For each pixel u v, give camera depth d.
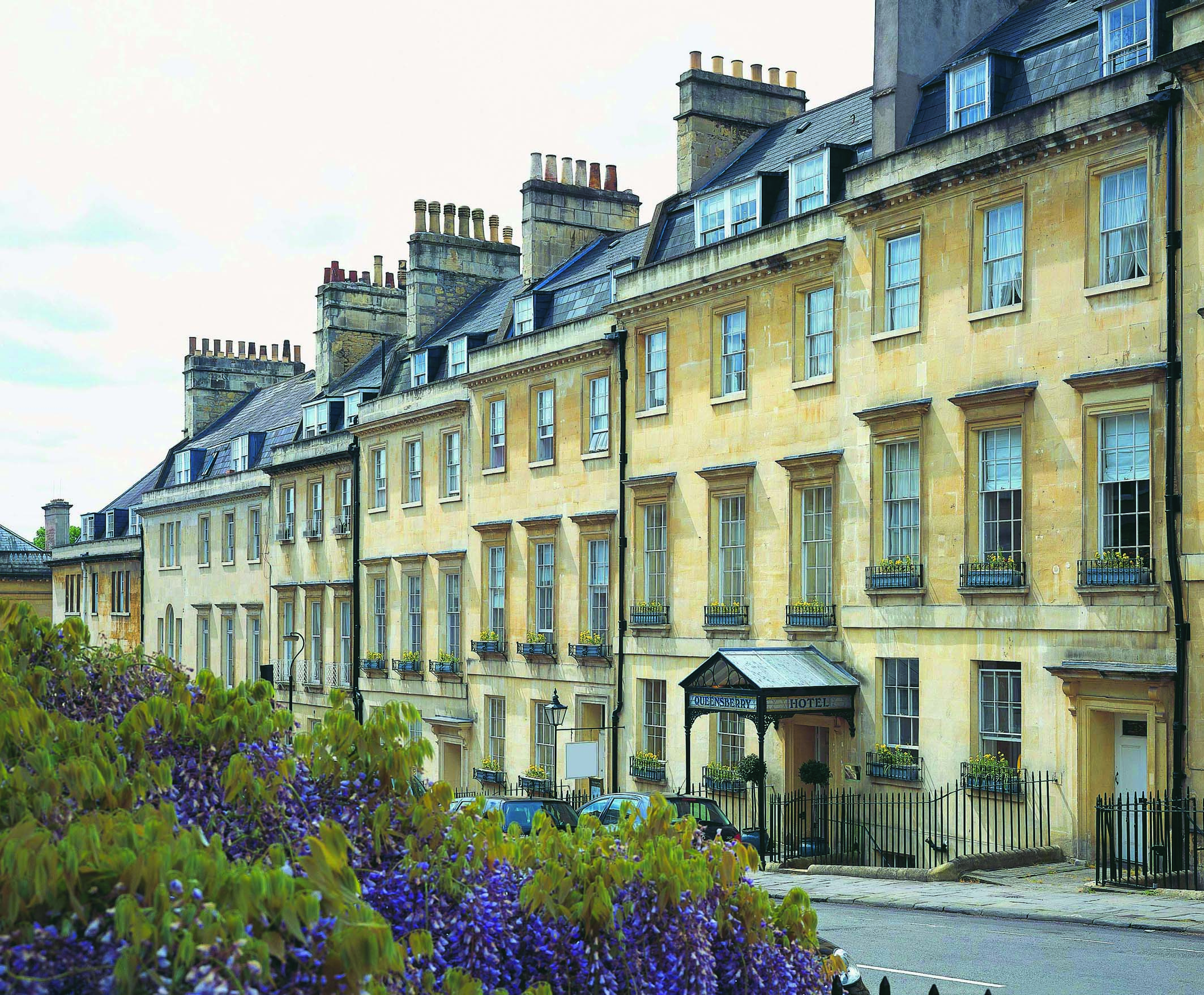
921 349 26.78
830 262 29.08
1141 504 22.64
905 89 28.52
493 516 41.03
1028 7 29.70
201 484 62.66
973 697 25.25
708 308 32.47
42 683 7.31
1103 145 23.38
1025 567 24.33
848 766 27.64
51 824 5.59
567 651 36.97
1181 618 21.55
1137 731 22.72
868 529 27.72
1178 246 22.05
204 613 62.16
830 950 12.35
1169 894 19.38
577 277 40.41
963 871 22.61
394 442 47.38
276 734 7.13
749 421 31.09
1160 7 23.36
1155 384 22.31
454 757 43.47
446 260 50.59
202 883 4.87
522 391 39.81
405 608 46.16
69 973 4.49
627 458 35.03
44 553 85.88
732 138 37.34
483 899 6.41
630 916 6.73
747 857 7.57
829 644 28.58
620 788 34.56
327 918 5.02
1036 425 24.36
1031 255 24.64
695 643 32.28
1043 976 14.06
